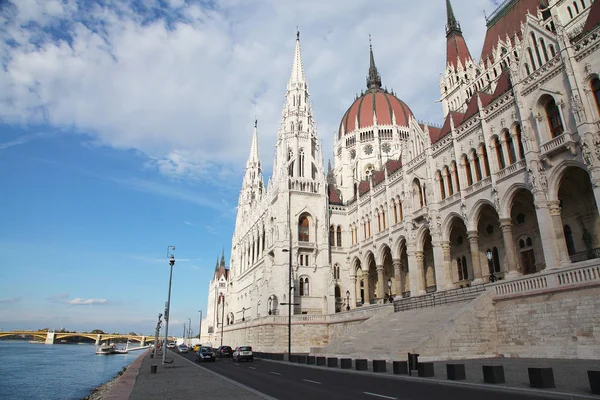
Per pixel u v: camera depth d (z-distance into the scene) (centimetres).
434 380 2139
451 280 4956
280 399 1739
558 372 2122
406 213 5794
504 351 3353
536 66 3959
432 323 3703
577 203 4112
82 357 12119
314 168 8012
